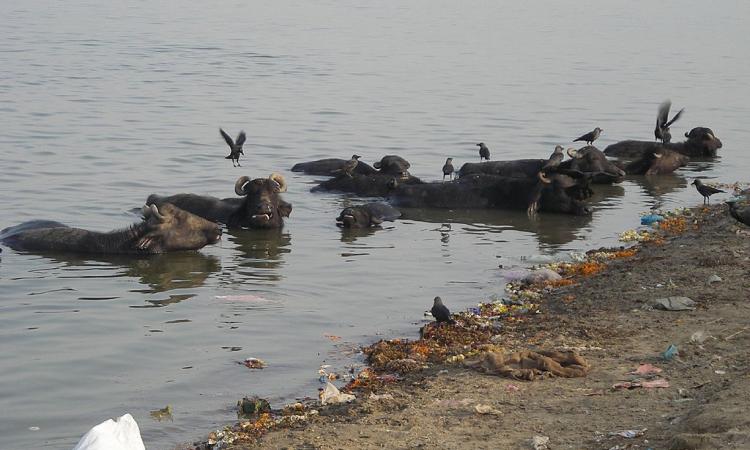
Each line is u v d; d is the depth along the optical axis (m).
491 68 51.06
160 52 55.06
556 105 40.38
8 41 58.38
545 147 32.47
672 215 24.48
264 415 13.23
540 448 11.31
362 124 35.47
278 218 23.62
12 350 15.55
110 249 21.19
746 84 46.94
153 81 44.62
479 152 29.88
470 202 25.95
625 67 52.47
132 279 19.36
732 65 53.88
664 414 12.06
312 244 22.12
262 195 23.38
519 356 14.34
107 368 14.94
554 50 59.66
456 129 34.88
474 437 11.86
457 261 20.78
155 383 14.47
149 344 15.91
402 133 34.06
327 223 24.00
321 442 12.06
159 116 36.03
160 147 30.94
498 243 22.31
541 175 25.20
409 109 38.56
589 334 15.51
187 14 79.25
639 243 21.91
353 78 46.59
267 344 16.03
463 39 64.50
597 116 38.28
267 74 47.47
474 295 18.55
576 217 24.95
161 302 17.95
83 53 53.75
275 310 17.64
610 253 21.02
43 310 17.38
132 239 21.23
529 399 12.98
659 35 69.62
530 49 59.91
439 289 18.91
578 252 21.34
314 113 37.38
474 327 16.44
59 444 12.57
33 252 21.03
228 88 43.06
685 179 29.55
